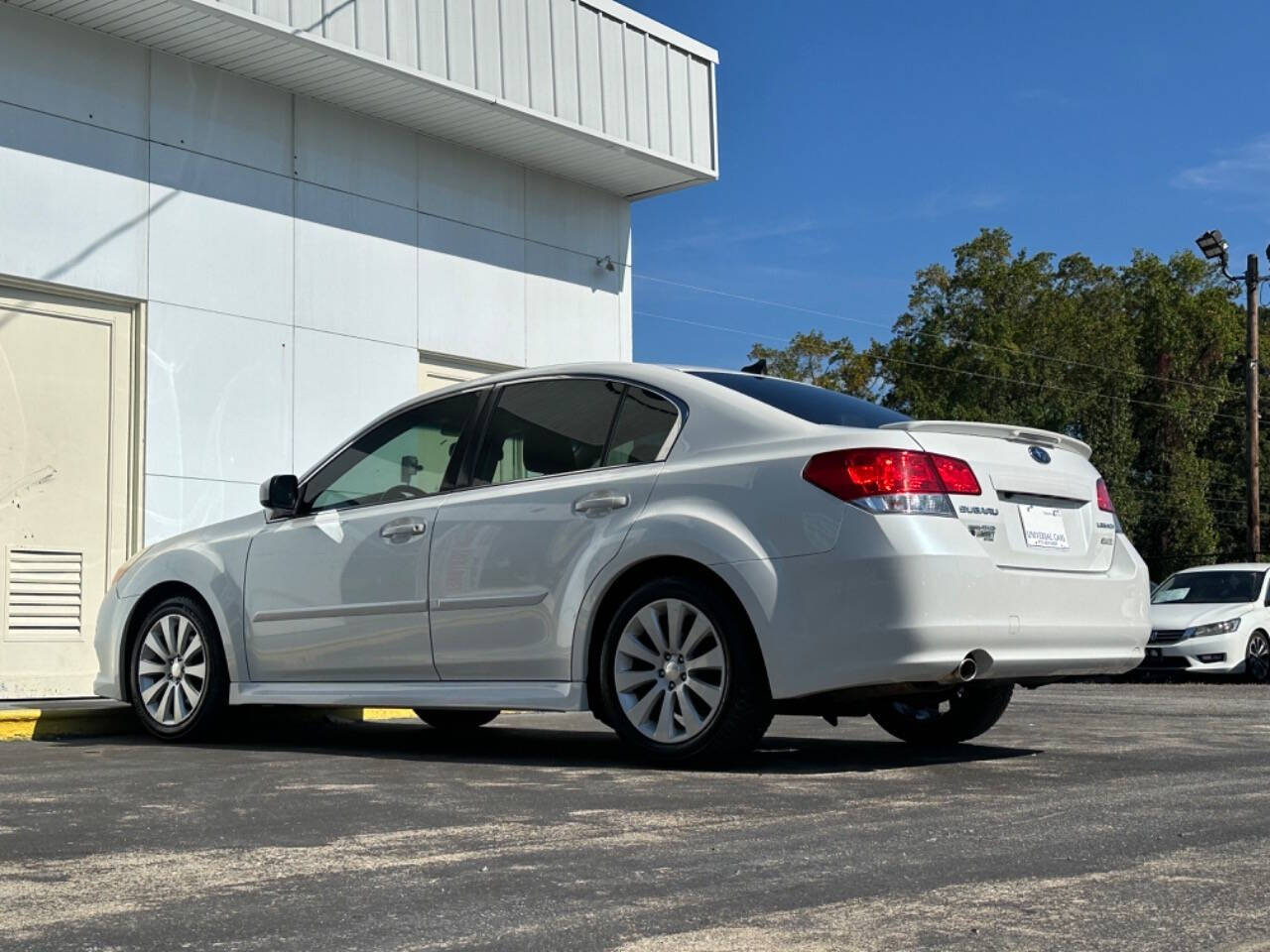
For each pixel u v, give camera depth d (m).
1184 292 57.25
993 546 5.16
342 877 3.18
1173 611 16.67
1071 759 5.65
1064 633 5.34
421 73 10.50
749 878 3.13
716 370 5.89
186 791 4.70
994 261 53.88
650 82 12.47
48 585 9.34
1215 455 59.78
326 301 10.91
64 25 9.48
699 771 5.22
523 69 11.32
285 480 6.43
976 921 2.70
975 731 6.29
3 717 7.04
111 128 9.70
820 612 4.96
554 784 4.80
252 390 10.41
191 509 10.01
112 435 9.70
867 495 4.96
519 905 2.87
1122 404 53.31
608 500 5.48
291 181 10.73
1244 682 16.78
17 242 9.18
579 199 13.08
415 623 5.97
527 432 5.93
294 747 6.55
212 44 9.85
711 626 5.17
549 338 12.68
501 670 5.73
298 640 6.38
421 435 6.30
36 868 3.31
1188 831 3.73
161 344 9.90
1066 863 3.29
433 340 11.66
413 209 11.59
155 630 6.95
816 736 6.87
